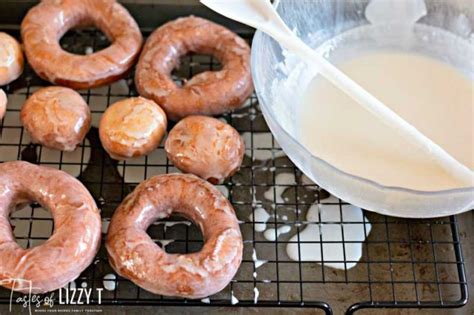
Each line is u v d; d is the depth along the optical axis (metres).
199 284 0.54
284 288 0.59
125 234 0.55
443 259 0.60
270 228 0.61
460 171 0.55
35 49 0.63
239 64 0.63
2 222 0.56
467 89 0.62
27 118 0.61
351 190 0.54
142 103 0.61
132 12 0.69
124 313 0.58
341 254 0.60
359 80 0.63
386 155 0.58
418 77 0.63
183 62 0.69
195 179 0.58
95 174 0.63
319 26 0.65
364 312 0.58
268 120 0.56
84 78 0.63
